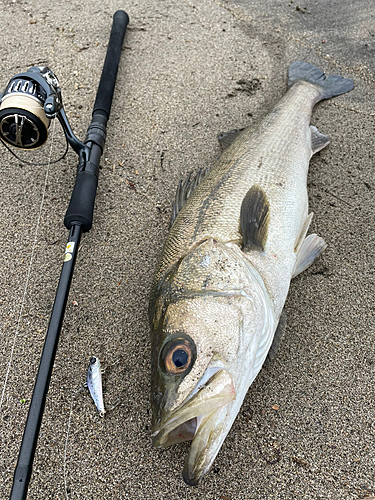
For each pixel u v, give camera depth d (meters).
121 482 0.44
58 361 0.51
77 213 0.52
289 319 0.53
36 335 0.53
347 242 0.60
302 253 0.56
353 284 0.56
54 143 0.70
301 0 0.95
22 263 0.58
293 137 0.64
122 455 0.45
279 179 0.56
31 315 0.54
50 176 0.66
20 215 0.63
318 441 0.45
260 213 0.50
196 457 0.38
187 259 0.46
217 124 0.74
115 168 0.68
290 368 0.50
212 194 0.53
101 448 0.46
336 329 0.52
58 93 0.53
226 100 0.78
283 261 0.51
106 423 0.47
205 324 0.41
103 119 0.64
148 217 0.63
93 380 0.49
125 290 0.56
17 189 0.65
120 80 0.80
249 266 0.47
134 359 0.51
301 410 0.47
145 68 0.82
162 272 0.48
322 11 0.92
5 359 0.51
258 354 0.44
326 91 0.76
